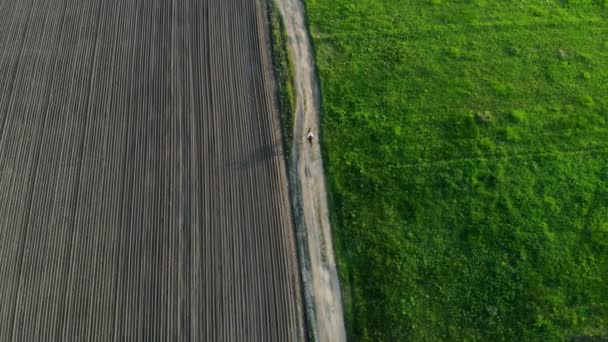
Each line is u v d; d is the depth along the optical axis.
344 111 17.44
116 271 14.75
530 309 14.20
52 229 15.34
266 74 18.50
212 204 15.87
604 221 15.43
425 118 17.23
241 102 17.86
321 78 18.20
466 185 15.97
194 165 16.55
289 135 17.12
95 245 15.12
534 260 14.85
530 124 17.12
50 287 14.47
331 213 15.78
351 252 15.17
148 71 18.47
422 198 15.80
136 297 14.40
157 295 14.45
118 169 16.39
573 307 14.25
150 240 15.23
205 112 17.59
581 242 15.11
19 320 14.02
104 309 14.21
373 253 15.05
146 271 14.77
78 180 16.17
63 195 15.91
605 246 14.99
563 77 18.17
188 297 14.44
